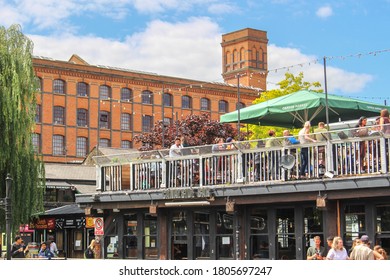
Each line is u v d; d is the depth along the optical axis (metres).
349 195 17.48
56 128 80.00
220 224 20.91
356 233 17.84
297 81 47.59
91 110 82.62
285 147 18.95
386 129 16.98
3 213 32.72
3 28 33.94
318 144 18.23
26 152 33.09
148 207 22.33
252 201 19.52
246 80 102.56
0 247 33.34
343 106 21.62
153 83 86.81
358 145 17.48
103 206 23.44
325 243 18.28
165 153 21.91
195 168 21.14
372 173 17.17
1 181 32.69
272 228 19.66
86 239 36.44
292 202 19.28
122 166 23.12
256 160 19.66
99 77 83.38
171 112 87.50
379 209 17.53
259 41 104.31
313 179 18.22
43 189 33.91
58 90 80.69
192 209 21.55
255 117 22.91
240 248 20.12
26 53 33.84
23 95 33.09
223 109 91.50
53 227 37.50
